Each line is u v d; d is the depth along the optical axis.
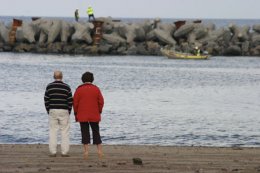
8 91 148.62
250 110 119.69
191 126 96.88
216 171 51.50
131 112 113.25
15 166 52.62
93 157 58.28
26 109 114.12
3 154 59.66
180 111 116.38
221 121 103.25
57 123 58.66
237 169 52.47
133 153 61.94
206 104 128.88
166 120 103.38
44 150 63.00
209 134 88.81
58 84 58.28
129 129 92.62
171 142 81.19
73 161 55.62
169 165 54.12
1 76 190.88
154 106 123.56
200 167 53.31
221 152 63.59
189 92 154.38
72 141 79.88
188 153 62.44
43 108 115.94
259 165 55.06
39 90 152.12
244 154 62.09
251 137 86.56
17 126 93.25
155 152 63.00
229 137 86.38
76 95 57.19
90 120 57.00
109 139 83.38
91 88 57.34
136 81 183.12
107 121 100.94
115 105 123.88
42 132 87.94
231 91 158.38
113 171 50.66
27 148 64.88
